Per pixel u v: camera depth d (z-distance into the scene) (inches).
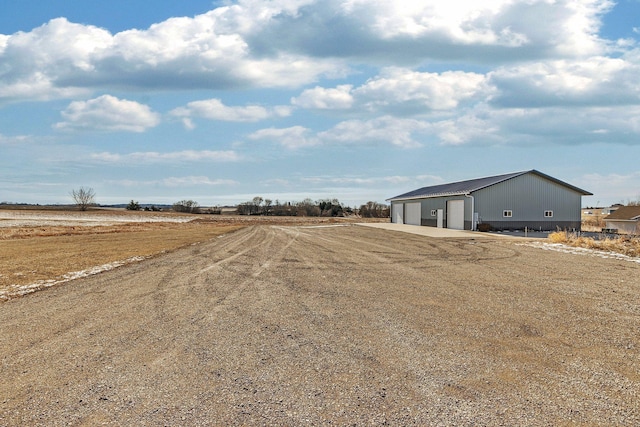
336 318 248.7
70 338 214.8
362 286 347.3
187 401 143.3
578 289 331.3
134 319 250.4
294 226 1537.9
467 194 1143.0
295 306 279.3
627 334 216.5
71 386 156.3
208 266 470.9
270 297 307.4
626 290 327.0
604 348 195.5
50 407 139.8
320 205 3518.7
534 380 159.6
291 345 201.0
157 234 1066.7
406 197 1579.7
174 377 163.6
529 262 489.1
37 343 207.5
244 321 243.8
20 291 343.3
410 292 322.3
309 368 171.9
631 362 178.2
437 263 486.0
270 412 135.3
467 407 138.1
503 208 1145.4
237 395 147.6
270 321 243.4
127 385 156.6
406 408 137.5
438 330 223.8
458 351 191.5
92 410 137.3
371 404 140.3
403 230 1178.6
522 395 146.8
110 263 503.2
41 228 1348.4
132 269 454.3
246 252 613.3
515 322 238.5
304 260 517.7
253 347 198.4
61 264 494.6
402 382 157.8
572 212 1202.0
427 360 180.4
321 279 381.7
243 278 389.7
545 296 306.2
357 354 187.9
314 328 228.7
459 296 307.3
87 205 3639.3
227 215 3400.6
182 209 3698.3
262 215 3479.3
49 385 157.4
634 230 1149.7
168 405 140.4
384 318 247.9
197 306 281.4
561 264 470.3
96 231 1219.2
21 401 144.5
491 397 145.3
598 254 561.0
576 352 190.1
